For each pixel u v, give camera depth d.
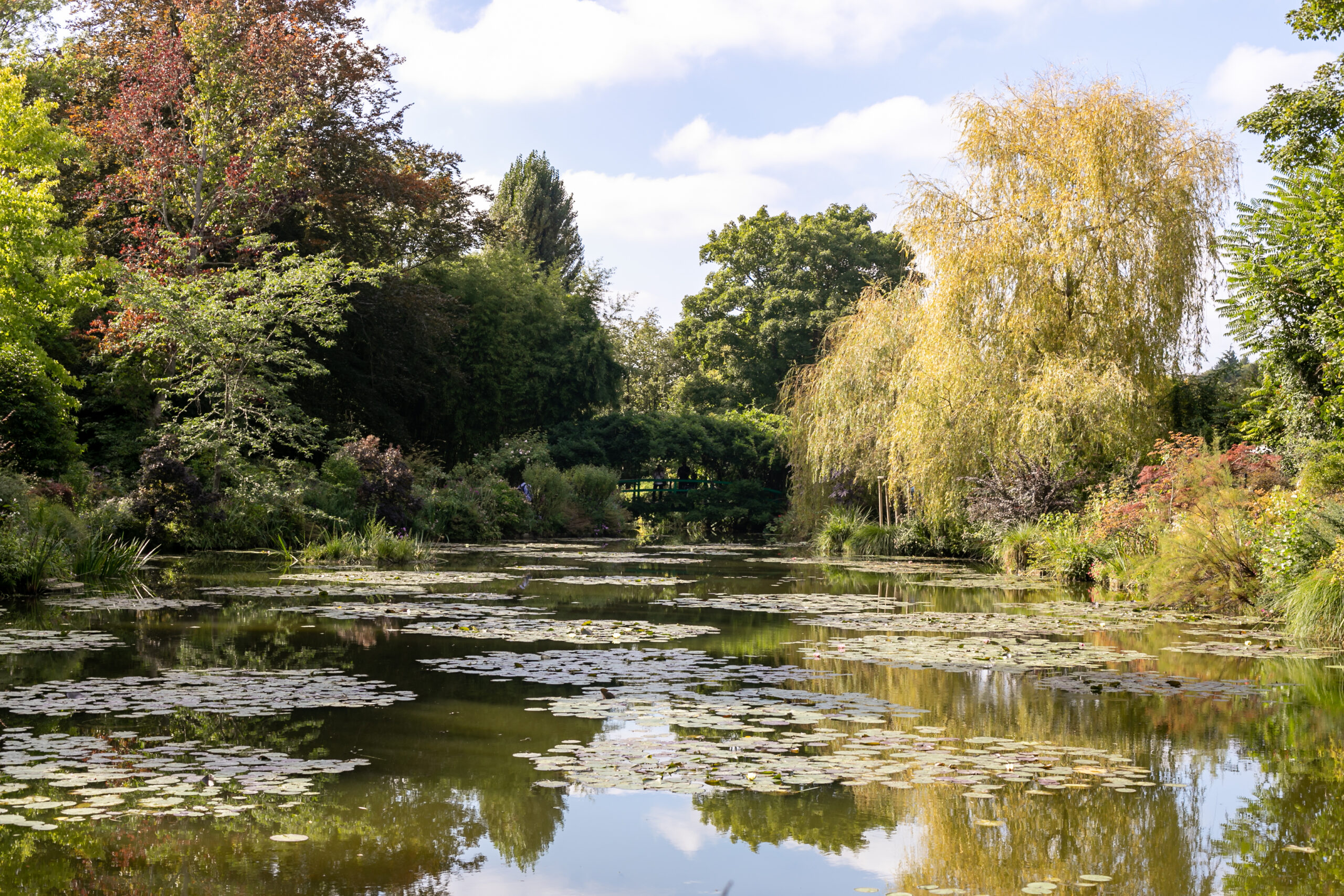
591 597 11.27
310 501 18.81
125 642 7.45
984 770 4.39
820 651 7.56
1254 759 4.61
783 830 3.65
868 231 43.12
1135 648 7.88
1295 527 9.31
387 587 11.85
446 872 3.21
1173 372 15.68
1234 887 3.12
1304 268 12.52
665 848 3.46
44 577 10.66
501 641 7.89
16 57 21.05
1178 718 5.45
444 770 4.31
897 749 4.72
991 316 15.96
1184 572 10.55
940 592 12.34
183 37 20.67
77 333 19.30
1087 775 4.34
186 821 3.62
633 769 4.32
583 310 34.47
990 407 15.49
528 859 3.32
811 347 41.22
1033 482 15.14
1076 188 15.65
